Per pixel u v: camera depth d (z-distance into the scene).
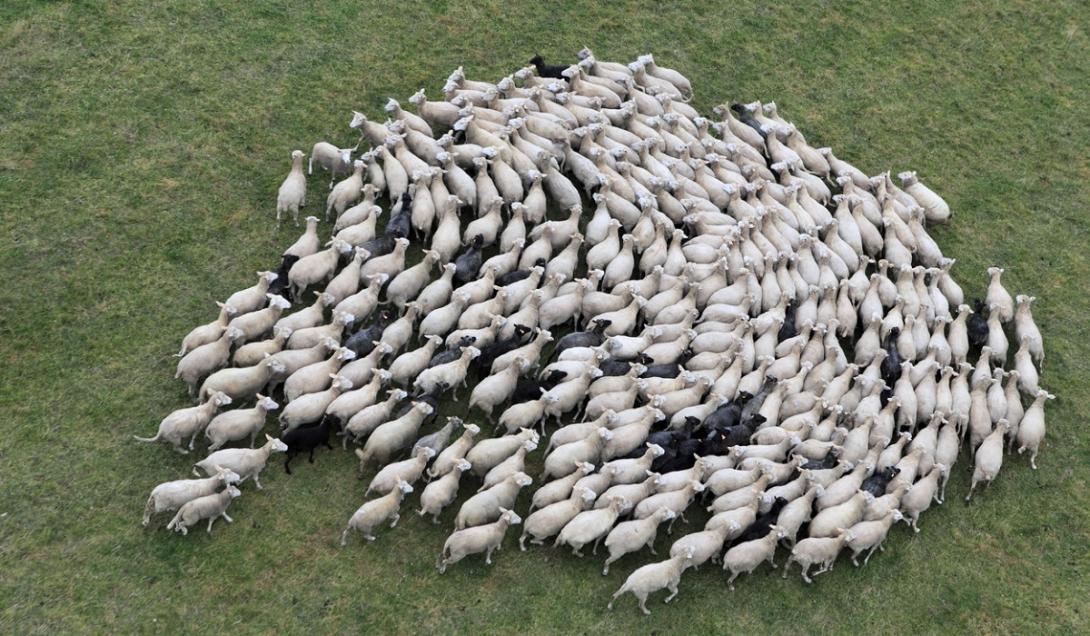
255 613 18.28
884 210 27.86
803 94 33.22
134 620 17.94
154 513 19.48
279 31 31.73
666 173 27.38
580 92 29.78
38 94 28.19
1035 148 32.41
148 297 23.69
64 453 20.42
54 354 22.22
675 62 33.50
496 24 33.62
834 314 24.86
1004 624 20.03
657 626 18.97
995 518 22.11
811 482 20.45
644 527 19.31
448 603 18.84
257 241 25.42
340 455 21.11
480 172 26.25
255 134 28.30
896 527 21.61
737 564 19.34
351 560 19.31
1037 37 36.81
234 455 19.77
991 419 23.42
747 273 24.56
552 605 19.05
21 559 18.61
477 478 21.02
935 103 33.69
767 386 22.53
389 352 22.11
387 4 33.59
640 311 24.28
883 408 22.86
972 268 28.23
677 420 21.75
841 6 37.00
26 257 24.06
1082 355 26.14
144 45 30.28
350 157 27.02
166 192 26.20
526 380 22.20
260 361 21.55
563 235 25.39
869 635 19.45
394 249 24.44
